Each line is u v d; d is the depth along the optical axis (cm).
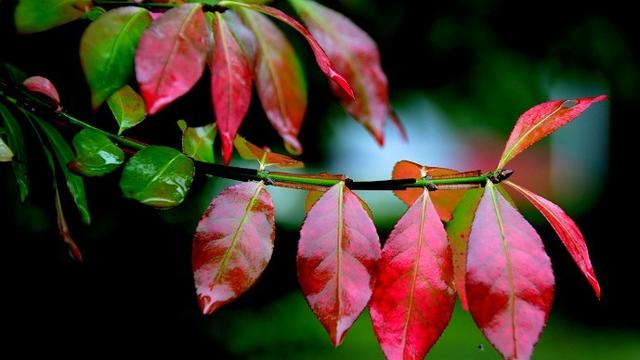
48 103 68
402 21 171
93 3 66
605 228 496
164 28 62
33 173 81
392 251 64
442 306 64
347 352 310
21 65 77
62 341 123
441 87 193
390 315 64
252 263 64
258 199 65
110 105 67
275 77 70
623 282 432
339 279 63
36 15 64
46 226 103
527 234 63
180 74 62
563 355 347
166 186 65
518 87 204
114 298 128
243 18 69
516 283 63
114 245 114
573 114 65
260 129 118
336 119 167
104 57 63
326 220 64
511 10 199
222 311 203
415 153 522
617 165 517
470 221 67
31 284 113
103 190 98
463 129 209
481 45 193
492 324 62
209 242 64
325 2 122
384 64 173
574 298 418
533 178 720
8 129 69
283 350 249
